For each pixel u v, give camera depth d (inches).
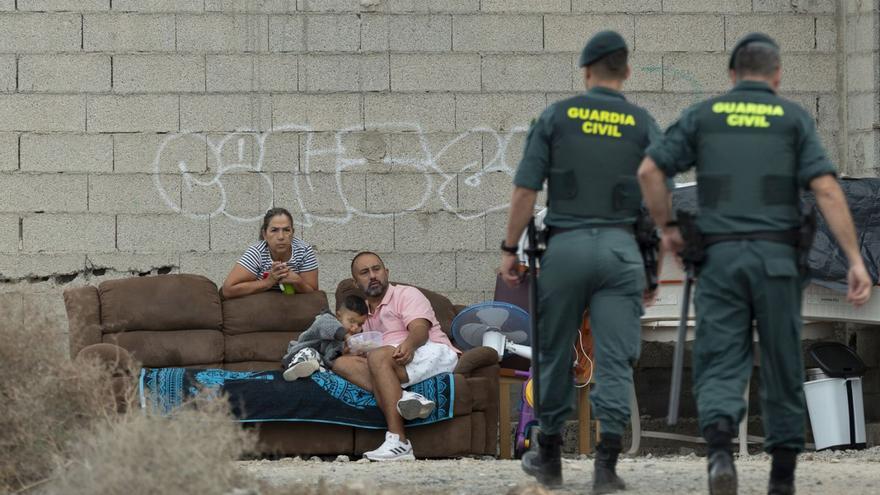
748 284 792.9
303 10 1545.3
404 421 1288.1
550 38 1568.7
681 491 914.7
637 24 1578.5
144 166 1529.3
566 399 917.2
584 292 887.7
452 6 1560.0
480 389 1315.2
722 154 808.3
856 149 1568.7
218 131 1535.4
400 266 1549.0
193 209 1533.0
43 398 936.3
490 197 1558.8
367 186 1546.5
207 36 1536.7
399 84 1553.9
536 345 908.6
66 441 915.4
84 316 1349.7
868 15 1544.0
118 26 1531.7
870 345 1553.9
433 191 1553.9
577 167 885.2
